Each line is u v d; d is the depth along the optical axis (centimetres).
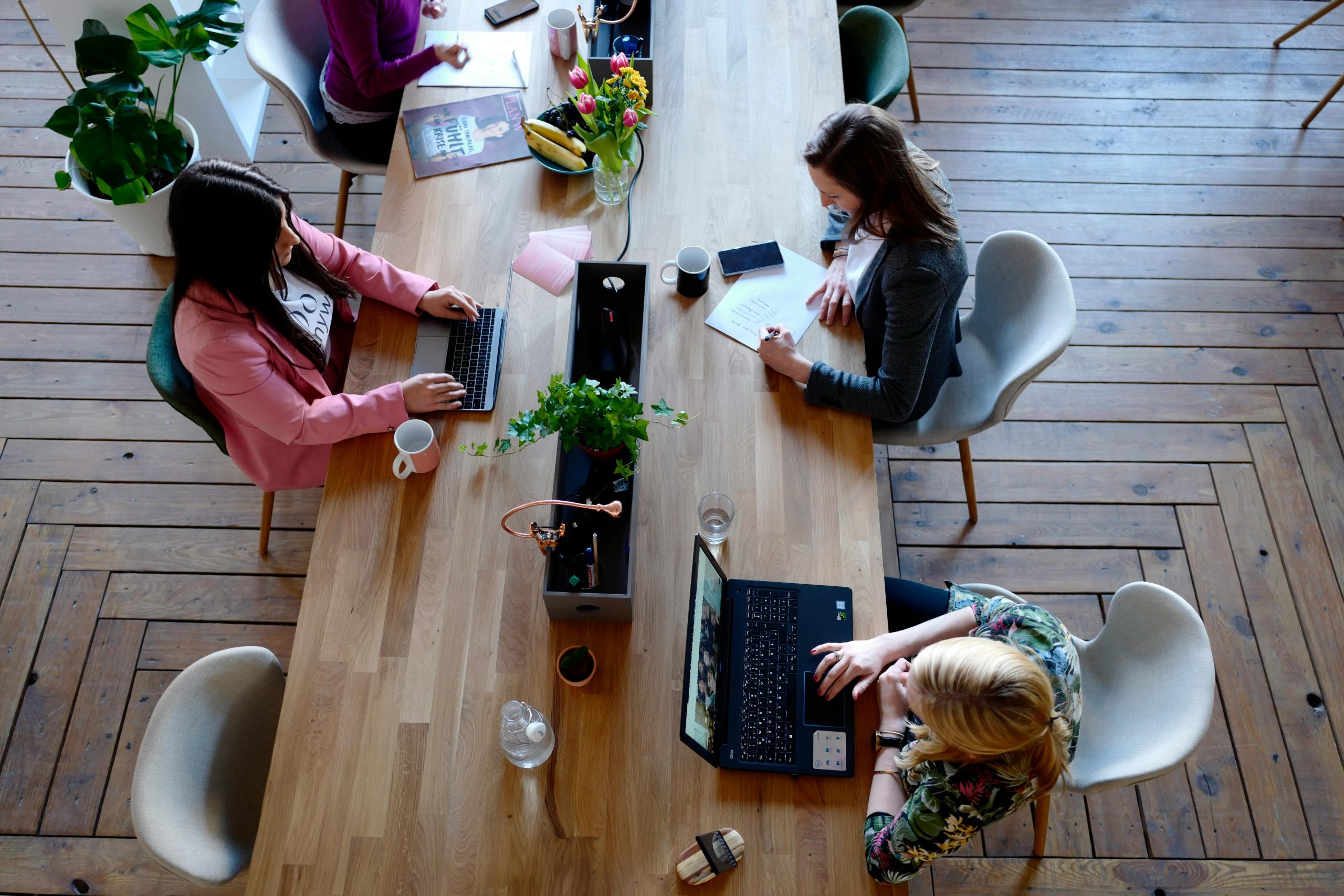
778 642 184
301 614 189
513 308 227
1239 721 261
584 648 178
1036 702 145
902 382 207
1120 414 312
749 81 265
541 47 275
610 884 164
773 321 226
